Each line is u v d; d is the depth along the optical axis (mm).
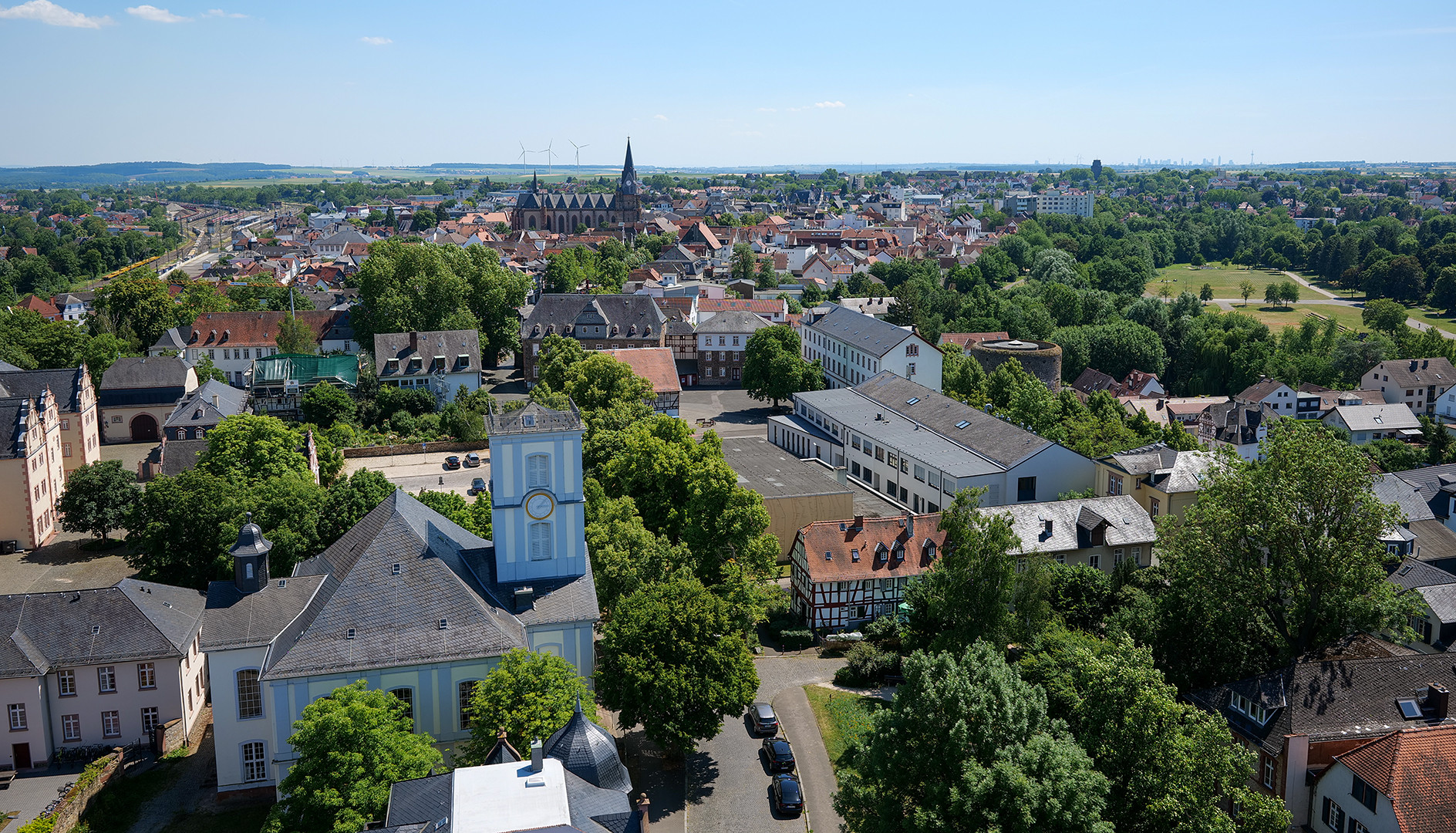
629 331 199250
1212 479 83000
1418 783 59656
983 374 177125
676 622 68750
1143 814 56969
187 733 75438
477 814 46375
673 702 65875
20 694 71000
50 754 72125
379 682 63688
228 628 66812
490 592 70562
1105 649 67750
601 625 81812
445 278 193375
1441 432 176250
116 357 177750
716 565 89688
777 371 177125
